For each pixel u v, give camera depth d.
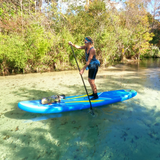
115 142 2.13
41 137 2.29
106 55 10.87
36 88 5.02
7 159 1.84
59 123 2.70
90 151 1.97
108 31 12.30
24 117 2.94
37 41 8.11
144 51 17.02
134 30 15.27
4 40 7.89
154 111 3.07
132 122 2.67
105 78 6.55
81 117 2.90
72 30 11.61
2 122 2.74
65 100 3.42
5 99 3.95
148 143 2.10
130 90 4.09
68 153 1.94
